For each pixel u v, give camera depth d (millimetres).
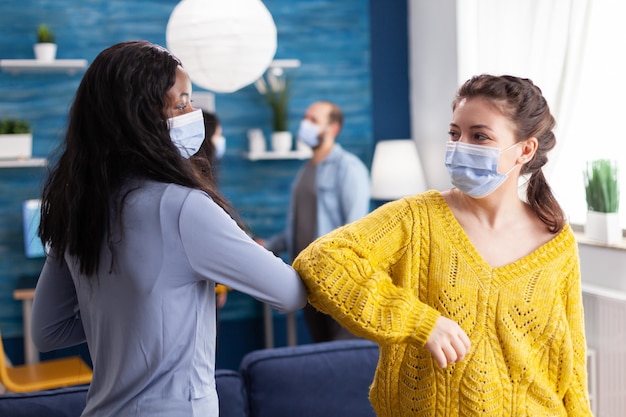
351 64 5324
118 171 1401
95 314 1438
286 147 5094
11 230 4832
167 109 1433
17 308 4863
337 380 2369
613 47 3697
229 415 2240
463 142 1563
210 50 3254
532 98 1575
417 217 1595
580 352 1600
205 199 1410
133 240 1377
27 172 4832
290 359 2369
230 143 5160
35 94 4852
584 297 3463
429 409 1540
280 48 5207
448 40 4855
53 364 4074
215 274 1406
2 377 3668
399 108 5426
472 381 1522
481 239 1600
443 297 1555
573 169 4004
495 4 4258
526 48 4008
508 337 1537
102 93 1385
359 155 5387
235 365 5211
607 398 3354
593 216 3568
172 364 1392
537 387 1552
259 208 5227
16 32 4816
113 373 1417
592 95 3842
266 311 5059
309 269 1485
